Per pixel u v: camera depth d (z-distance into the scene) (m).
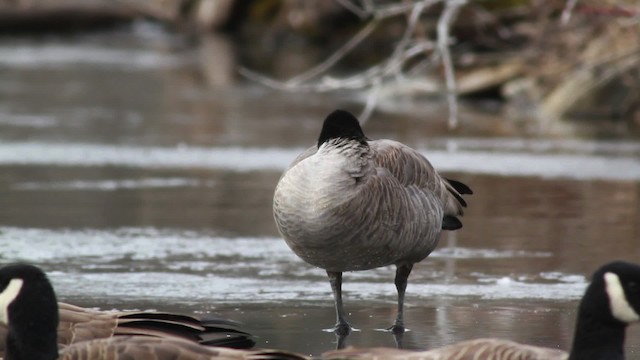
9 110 26.33
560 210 16.23
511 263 13.21
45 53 39.91
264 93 30.44
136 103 28.00
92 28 48.06
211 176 18.80
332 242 10.05
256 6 45.22
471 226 15.23
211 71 35.03
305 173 10.09
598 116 26.69
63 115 25.66
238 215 15.86
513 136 23.20
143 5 48.59
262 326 10.52
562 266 13.02
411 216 10.45
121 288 11.89
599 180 18.59
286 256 13.63
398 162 10.56
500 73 29.17
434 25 28.97
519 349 7.79
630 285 7.70
